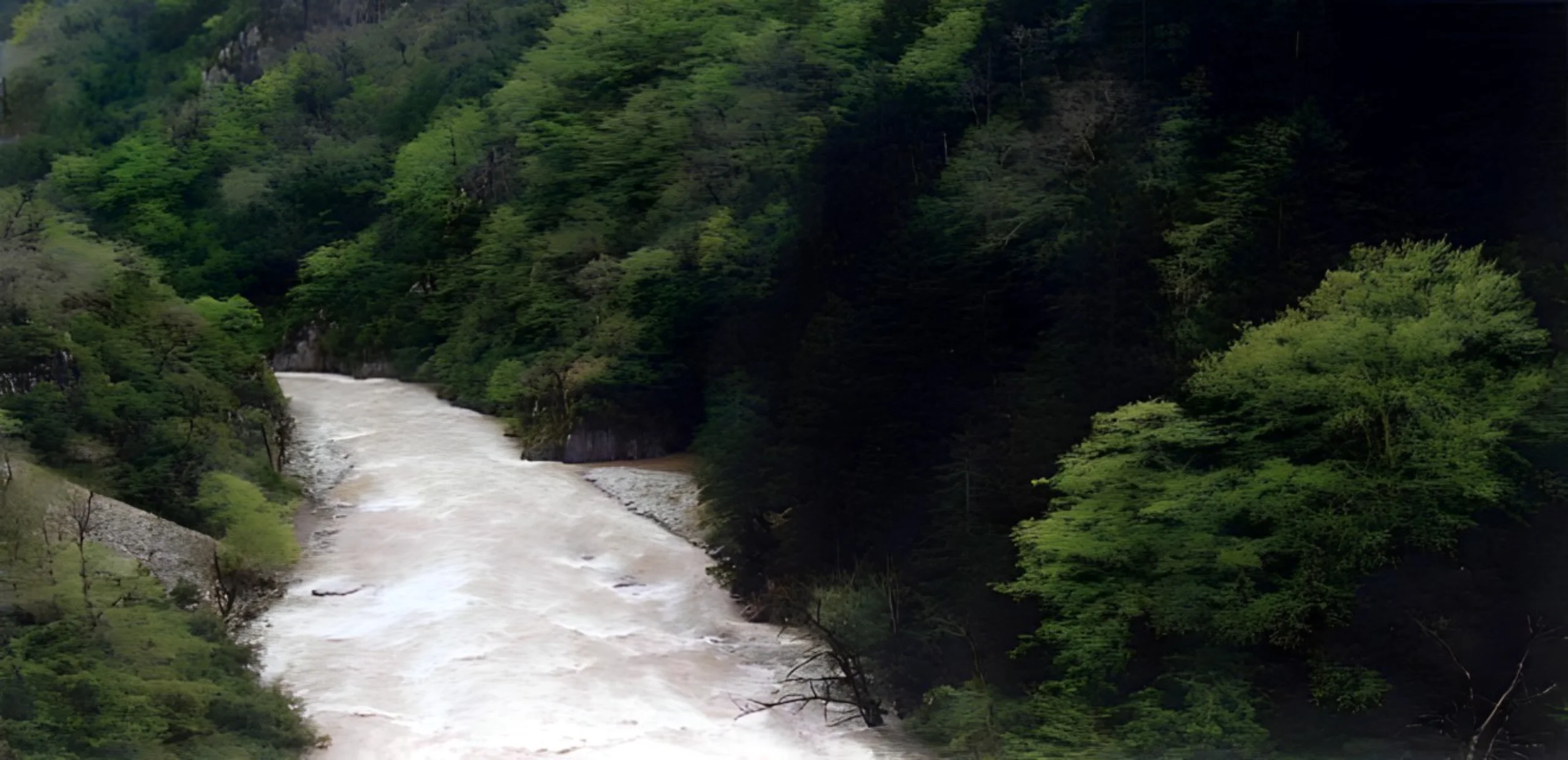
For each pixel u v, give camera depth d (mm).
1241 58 48562
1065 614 30844
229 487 45312
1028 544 32375
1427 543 29250
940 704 31859
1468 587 29094
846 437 41188
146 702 28797
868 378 41875
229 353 60562
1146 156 46562
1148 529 30078
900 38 73938
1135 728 28844
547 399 61938
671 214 71688
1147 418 30797
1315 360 30312
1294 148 40438
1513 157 37844
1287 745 27766
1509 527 29906
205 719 29547
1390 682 28422
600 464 58312
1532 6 40000
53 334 48844
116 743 27500
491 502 51375
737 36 81562
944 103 60344
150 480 44688
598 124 82312
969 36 64062
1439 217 36500
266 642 37625
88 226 82500
